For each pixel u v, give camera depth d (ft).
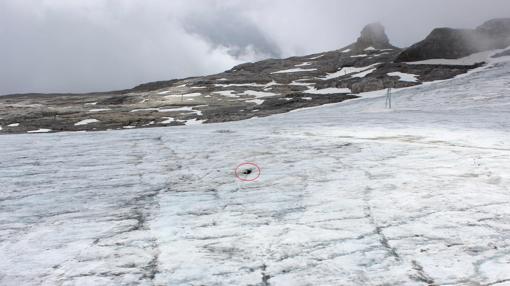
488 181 28.96
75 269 17.26
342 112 128.36
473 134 53.93
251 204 25.79
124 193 29.45
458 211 22.65
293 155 42.39
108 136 65.67
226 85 352.69
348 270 16.46
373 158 39.06
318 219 22.41
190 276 16.44
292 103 225.35
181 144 53.31
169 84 435.94
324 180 31.22
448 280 15.34
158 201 27.12
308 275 16.22
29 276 16.72
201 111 232.94
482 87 167.22
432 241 18.76
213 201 26.76
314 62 451.12
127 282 16.08
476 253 17.38
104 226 22.44
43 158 45.19
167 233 21.11
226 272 16.70
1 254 18.95
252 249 18.80
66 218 24.03
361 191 27.61
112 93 443.73
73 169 38.73
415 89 199.72
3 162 42.78
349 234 20.06
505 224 20.45
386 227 20.75
